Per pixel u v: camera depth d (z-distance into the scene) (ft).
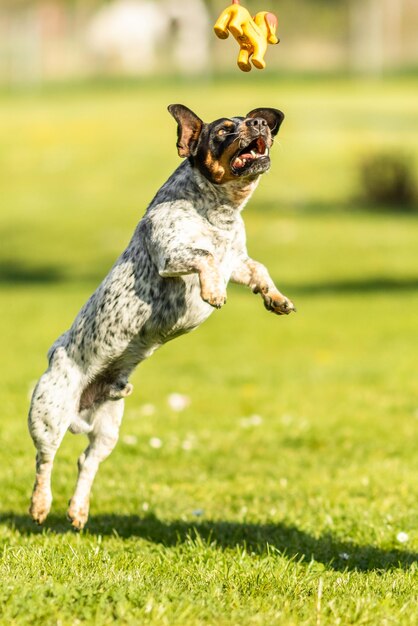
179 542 27.25
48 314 74.13
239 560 24.27
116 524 29.76
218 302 22.04
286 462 38.34
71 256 99.14
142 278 24.18
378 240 99.86
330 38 336.29
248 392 50.78
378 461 38.06
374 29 334.65
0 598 19.94
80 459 26.45
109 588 20.95
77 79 289.94
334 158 139.74
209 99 194.08
